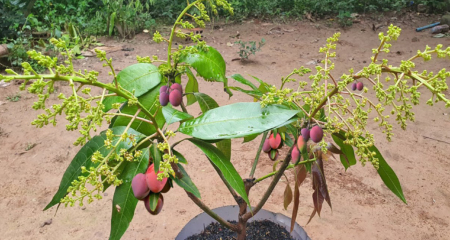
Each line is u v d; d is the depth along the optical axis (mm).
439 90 770
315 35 7262
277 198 2713
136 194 841
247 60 5914
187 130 972
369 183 2896
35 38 6531
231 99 4484
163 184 841
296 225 1765
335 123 975
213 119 979
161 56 6145
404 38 6875
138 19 7711
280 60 5891
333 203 2662
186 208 2656
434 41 6578
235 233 1789
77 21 7586
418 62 5566
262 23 8148
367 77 886
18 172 3090
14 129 3791
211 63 1135
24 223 2529
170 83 1131
